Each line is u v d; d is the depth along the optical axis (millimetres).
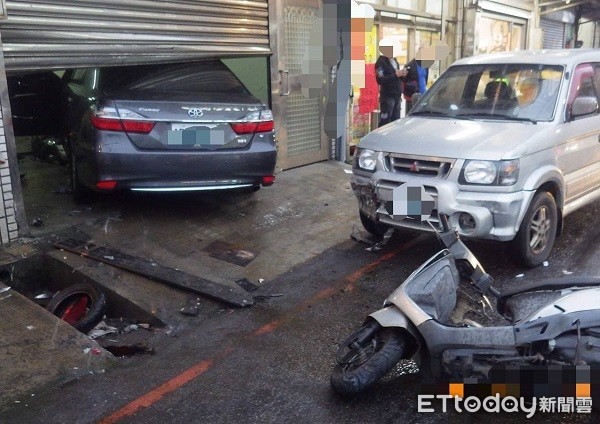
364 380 3473
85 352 4176
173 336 4602
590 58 6512
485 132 5582
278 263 5891
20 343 4164
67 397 3756
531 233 5645
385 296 5266
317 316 4906
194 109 6109
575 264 5883
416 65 10562
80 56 6156
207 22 7398
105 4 6281
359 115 10492
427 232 5457
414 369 4035
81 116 6219
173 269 5484
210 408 3674
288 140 8906
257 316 4898
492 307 4297
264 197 7637
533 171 5379
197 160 6141
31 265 5512
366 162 5809
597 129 6387
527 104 6000
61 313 4848
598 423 3434
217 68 7395
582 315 3289
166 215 6777
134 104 5914
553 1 16688
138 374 4059
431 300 3744
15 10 5582
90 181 6082
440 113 6359
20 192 5711
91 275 5258
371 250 6250
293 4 8617
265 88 8531
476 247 6281
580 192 6328
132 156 5902
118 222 6461
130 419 3562
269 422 3531
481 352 3414
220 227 6602
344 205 7578
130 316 5000
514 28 16000
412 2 11688
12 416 3545
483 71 6562
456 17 13375
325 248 6289
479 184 5145
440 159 5293
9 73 5754
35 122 8414
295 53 8812
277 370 4109
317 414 3598
